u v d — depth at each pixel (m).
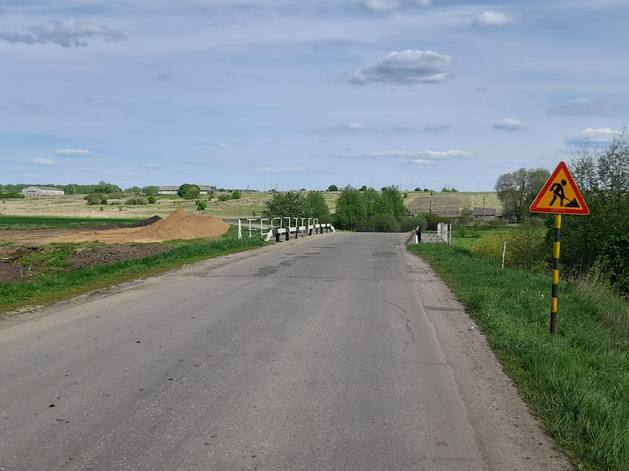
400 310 10.34
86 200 133.38
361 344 7.73
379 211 85.62
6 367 6.36
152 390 5.66
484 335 8.44
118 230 36.34
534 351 7.11
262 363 6.71
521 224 23.30
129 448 4.31
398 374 6.41
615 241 17.84
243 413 5.09
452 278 15.19
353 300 11.29
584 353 7.90
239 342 7.70
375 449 4.41
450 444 4.56
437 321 9.42
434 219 79.62
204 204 98.69
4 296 10.87
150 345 7.45
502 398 5.69
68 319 9.05
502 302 10.63
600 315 11.71
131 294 11.59
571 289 14.38
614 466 4.23
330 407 5.30
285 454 4.27
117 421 4.84
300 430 4.74
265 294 11.78
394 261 19.67
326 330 8.54
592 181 19.33
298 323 8.98
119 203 123.75
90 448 4.29
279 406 5.29
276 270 16.00
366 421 4.98
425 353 7.36
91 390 5.62
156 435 4.56
